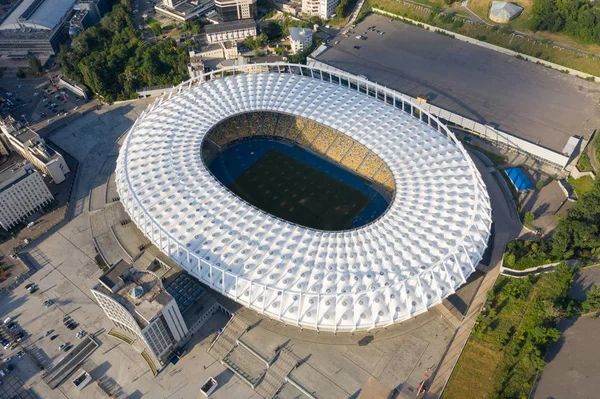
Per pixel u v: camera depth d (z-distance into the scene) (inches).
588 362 6245.1
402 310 6043.3
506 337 6378.0
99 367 6565.0
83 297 7386.8
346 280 6122.1
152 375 6446.9
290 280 6161.4
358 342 6505.9
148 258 7544.3
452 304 6850.4
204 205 7126.0
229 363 6476.4
